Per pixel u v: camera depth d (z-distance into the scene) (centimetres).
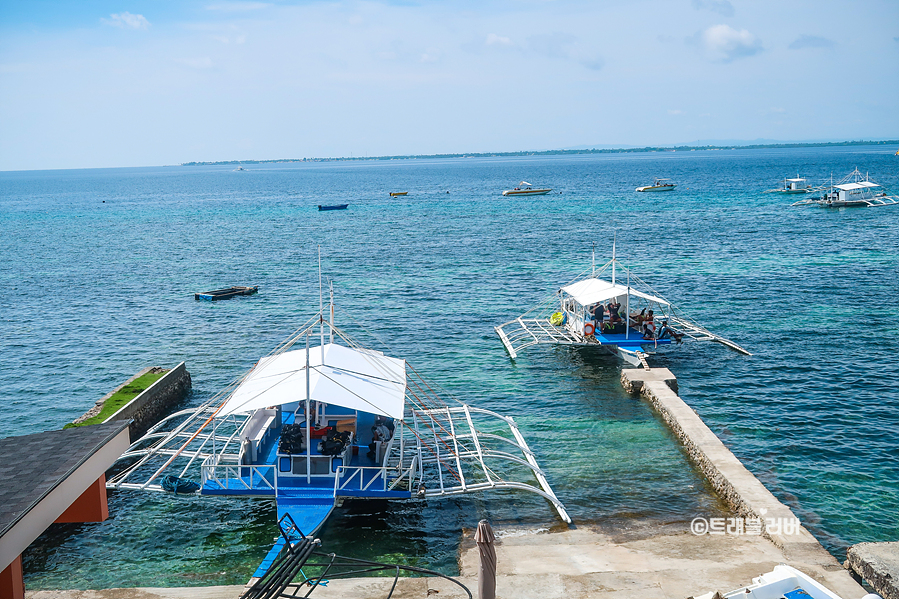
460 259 8594
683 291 6369
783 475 2842
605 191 19925
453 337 5106
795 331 4972
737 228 10650
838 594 1808
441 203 17475
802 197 15538
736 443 3167
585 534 2383
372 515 2517
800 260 7744
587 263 8038
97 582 2141
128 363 4650
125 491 2728
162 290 7062
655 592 1822
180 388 4012
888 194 15175
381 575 2133
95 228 13375
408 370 4297
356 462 2592
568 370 4297
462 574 2055
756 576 1908
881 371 4081
